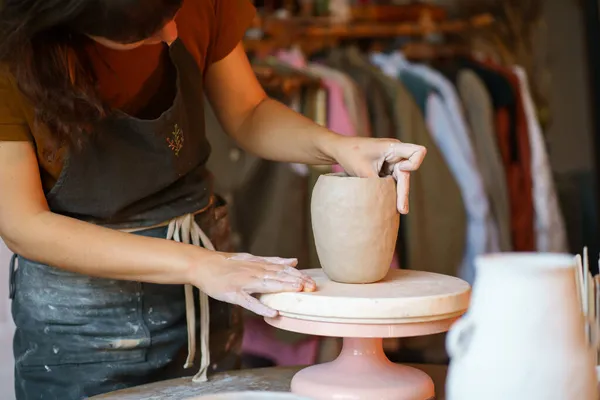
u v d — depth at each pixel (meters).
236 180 2.20
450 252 2.24
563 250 2.36
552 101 2.53
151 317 1.34
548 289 0.80
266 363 2.22
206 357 1.30
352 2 2.42
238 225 2.20
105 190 1.27
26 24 0.99
